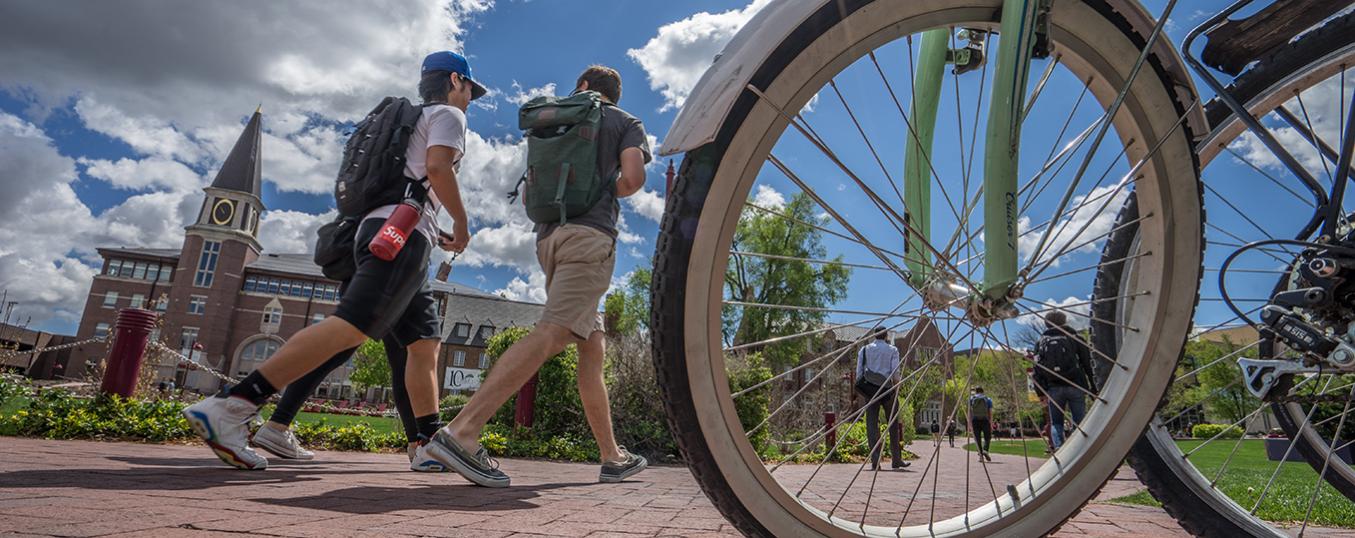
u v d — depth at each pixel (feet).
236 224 209.46
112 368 16.14
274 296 214.07
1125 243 4.94
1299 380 5.11
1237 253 5.27
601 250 9.19
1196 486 5.10
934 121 4.41
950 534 4.02
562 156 9.10
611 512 7.11
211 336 200.64
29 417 14.44
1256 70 5.46
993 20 3.96
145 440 14.92
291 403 11.48
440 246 10.58
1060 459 4.26
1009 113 3.65
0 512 4.75
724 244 3.49
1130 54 4.14
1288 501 9.07
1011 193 3.67
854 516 4.99
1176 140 4.26
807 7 3.54
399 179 9.18
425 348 10.89
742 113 3.46
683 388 3.36
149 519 4.90
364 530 5.06
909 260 4.19
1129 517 8.41
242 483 7.73
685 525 6.26
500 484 8.94
